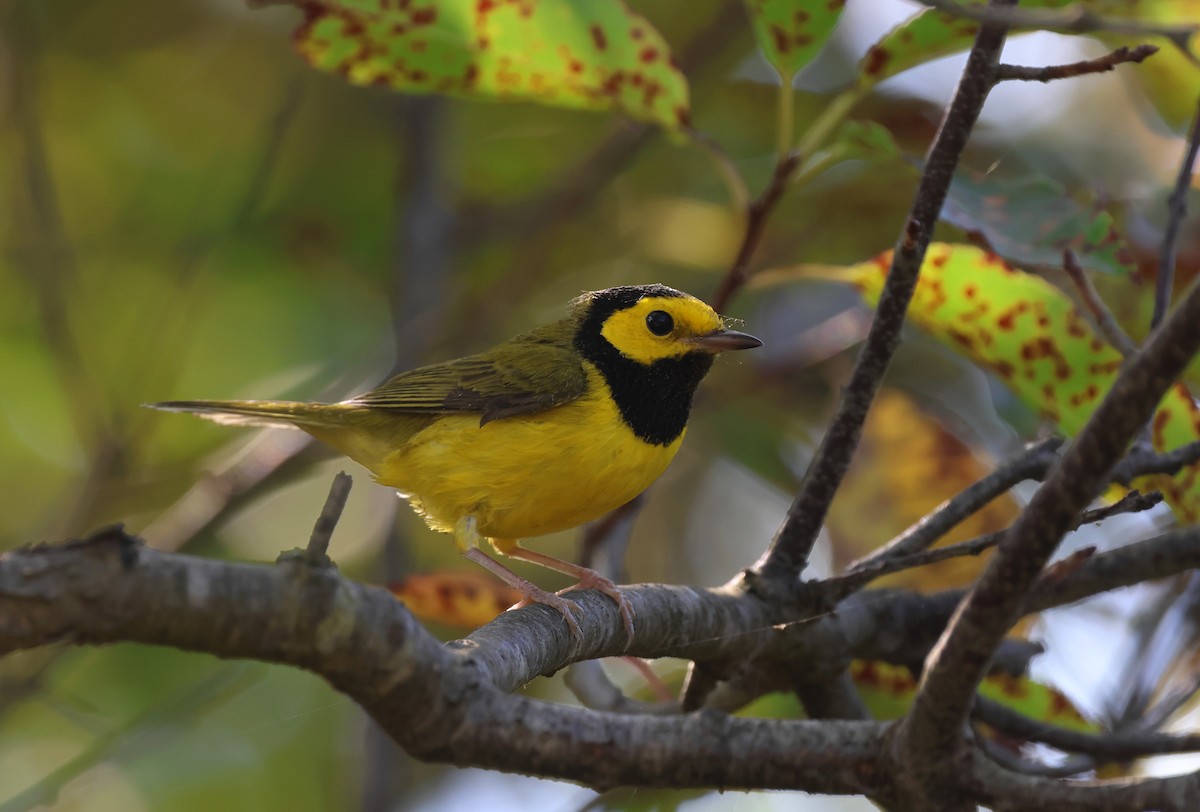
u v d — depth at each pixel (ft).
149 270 58.18
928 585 36.52
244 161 58.65
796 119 51.08
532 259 52.95
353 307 57.31
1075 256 28.09
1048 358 29.12
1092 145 50.26
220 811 50.55
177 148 59.82
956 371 50.19
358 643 15.90
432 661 16.94
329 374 55.93
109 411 55.21
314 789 51.26
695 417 49.24
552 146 57.98
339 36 29.55
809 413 49.49
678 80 30.12
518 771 18.85
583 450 33.35
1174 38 18.49
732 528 54.85
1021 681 33.45
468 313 53.26
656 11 57.93
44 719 50.80
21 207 55.88
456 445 33.63
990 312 29.17
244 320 56.85
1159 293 27.22
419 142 50.31
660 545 54.29
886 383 47.65
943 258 29.04
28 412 57.93
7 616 14.19
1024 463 26.86
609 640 25.11
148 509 52.39
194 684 47.78
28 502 57.57
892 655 29.35
